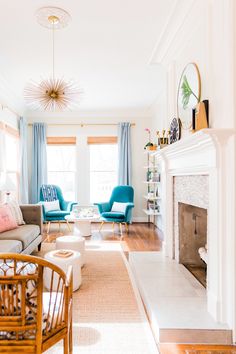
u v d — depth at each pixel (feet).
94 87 17.20
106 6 8.95
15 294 4.18
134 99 19.86
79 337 6.72
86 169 23.26
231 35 6.41
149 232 19.04
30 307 4.29
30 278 4.09
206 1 7.66
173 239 11.70
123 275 10.88
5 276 4.06
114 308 8.21
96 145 23.44
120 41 11.30
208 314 7.15
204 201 8.14
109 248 14.83
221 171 6.79
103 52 12.32
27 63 13.52
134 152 23.32
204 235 10.91
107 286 9.81
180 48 10.46
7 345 4.22
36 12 9.22
